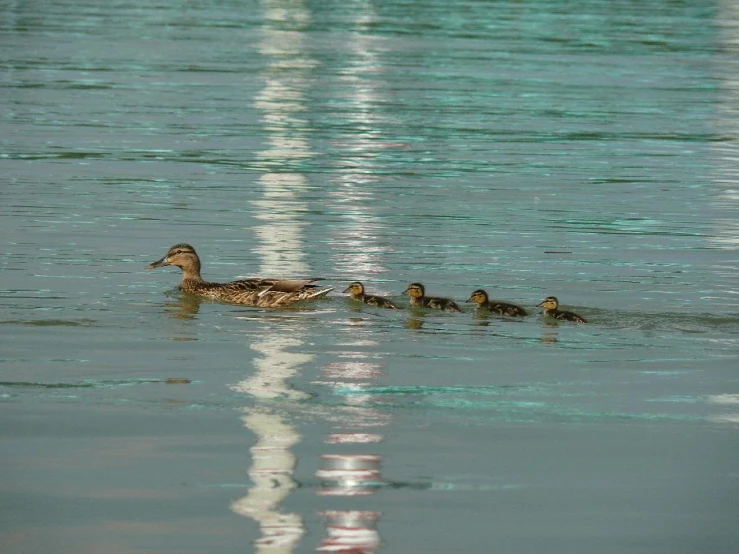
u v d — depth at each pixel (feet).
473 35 192.65
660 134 110.22
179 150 93.76
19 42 159.94
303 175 86.17
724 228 73.77
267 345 48.24
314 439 37.88
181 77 134.72
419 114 115.75
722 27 222.89
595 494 34.40
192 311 53.26
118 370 44.52
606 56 172.04
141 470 35.22
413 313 53.78
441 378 44.45
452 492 34.27
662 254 66.64
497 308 53.83
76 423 38.81
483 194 81.71
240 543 31.09
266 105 117.91
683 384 44.32
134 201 75.56
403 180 85.66
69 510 32.65
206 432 38.24
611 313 54.39
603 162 95.55
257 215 73.15
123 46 161.38
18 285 56.29
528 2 259.60
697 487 34.96
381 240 67.92
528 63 159.94
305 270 61.11
